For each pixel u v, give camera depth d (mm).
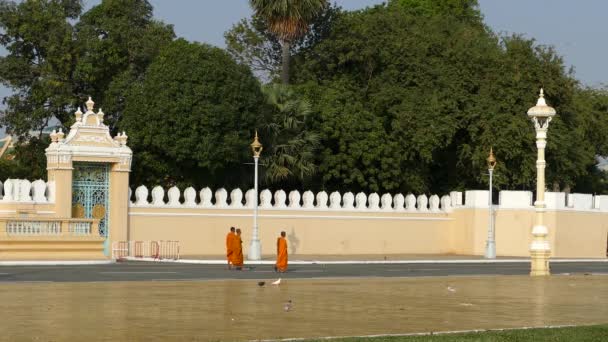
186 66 59156
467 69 73250
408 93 71812
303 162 64438
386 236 63844
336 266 49938
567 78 74750
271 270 44188
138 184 61219
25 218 48781
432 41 75500
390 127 72125
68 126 66250
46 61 68938
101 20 69812
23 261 46469
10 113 70250
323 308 25266
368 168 67875
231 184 63656
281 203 59594
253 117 60938
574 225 67125
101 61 68750
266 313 23859
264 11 74375
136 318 22312
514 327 22094
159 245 54719
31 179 71312
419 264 54062
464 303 27359
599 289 33000
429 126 69438
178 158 59156
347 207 62219
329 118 66562
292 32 74500
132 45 69375
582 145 80438
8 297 26656
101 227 53344
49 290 28953
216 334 19875
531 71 73375
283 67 75188
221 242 57312
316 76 78312
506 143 70688
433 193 75938
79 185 52844
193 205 56406
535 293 31109
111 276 37250
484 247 65562
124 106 66500
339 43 76188
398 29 76812
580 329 21469
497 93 72312
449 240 67062
